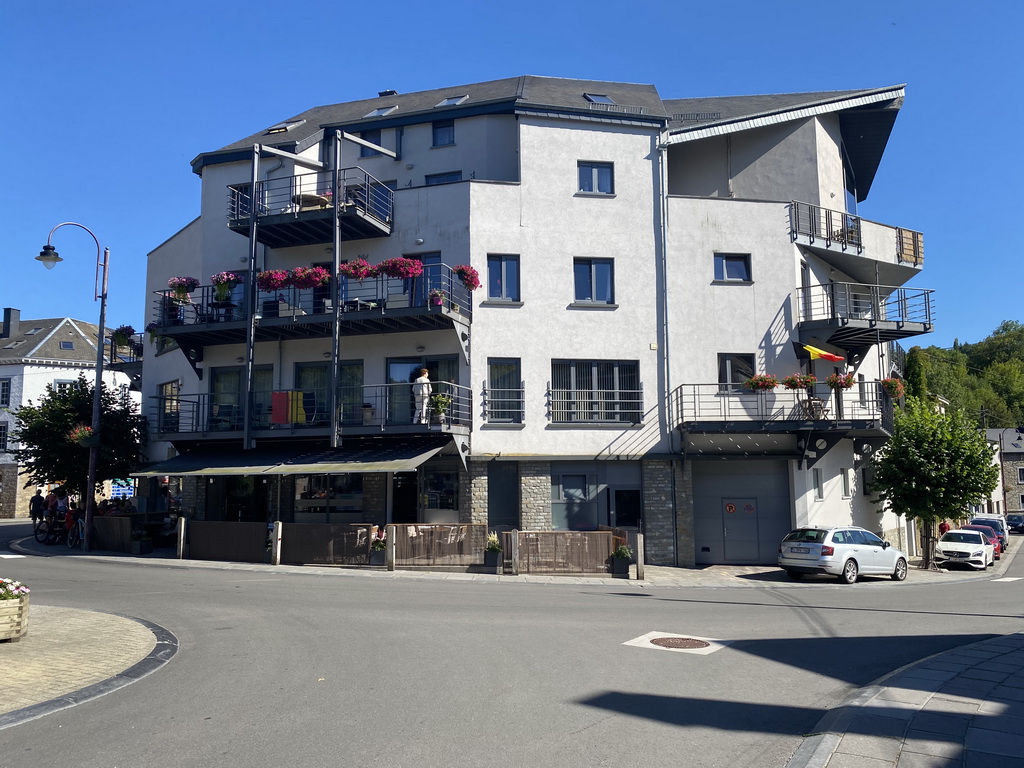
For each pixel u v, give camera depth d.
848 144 29.97
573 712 6.98
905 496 25.77
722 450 22.95
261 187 24.59
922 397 40.25
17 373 46.19
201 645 9.88
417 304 22.66
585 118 23.72
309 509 23.20
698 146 27.16
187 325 23.66
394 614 12.34
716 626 11.88
